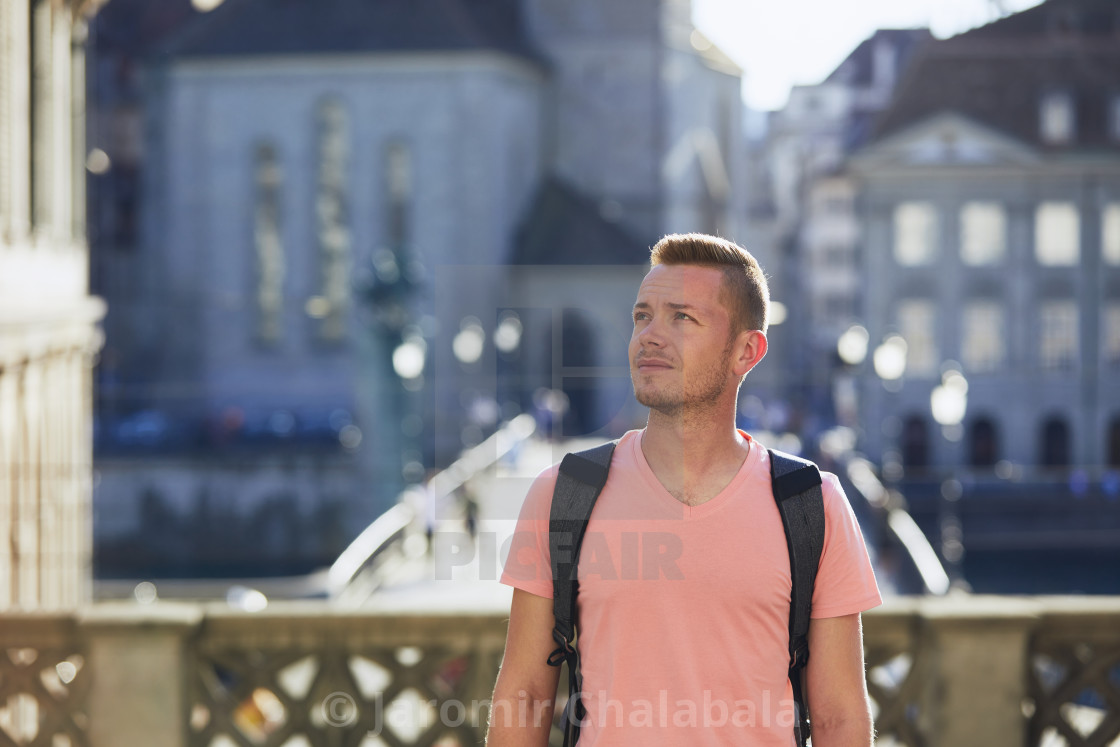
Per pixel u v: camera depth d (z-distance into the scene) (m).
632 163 95.44
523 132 92.69
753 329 4.02
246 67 89.75
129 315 91.62
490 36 93.88
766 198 115.50
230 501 67.38
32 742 8.55
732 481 3.97
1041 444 80.88
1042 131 81.75
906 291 81.88
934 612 8.65
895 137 82.06
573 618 4.00
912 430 80.38
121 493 67.69
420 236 89.00
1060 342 81.12
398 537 32.97
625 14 95.56
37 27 20.36
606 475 3.99
